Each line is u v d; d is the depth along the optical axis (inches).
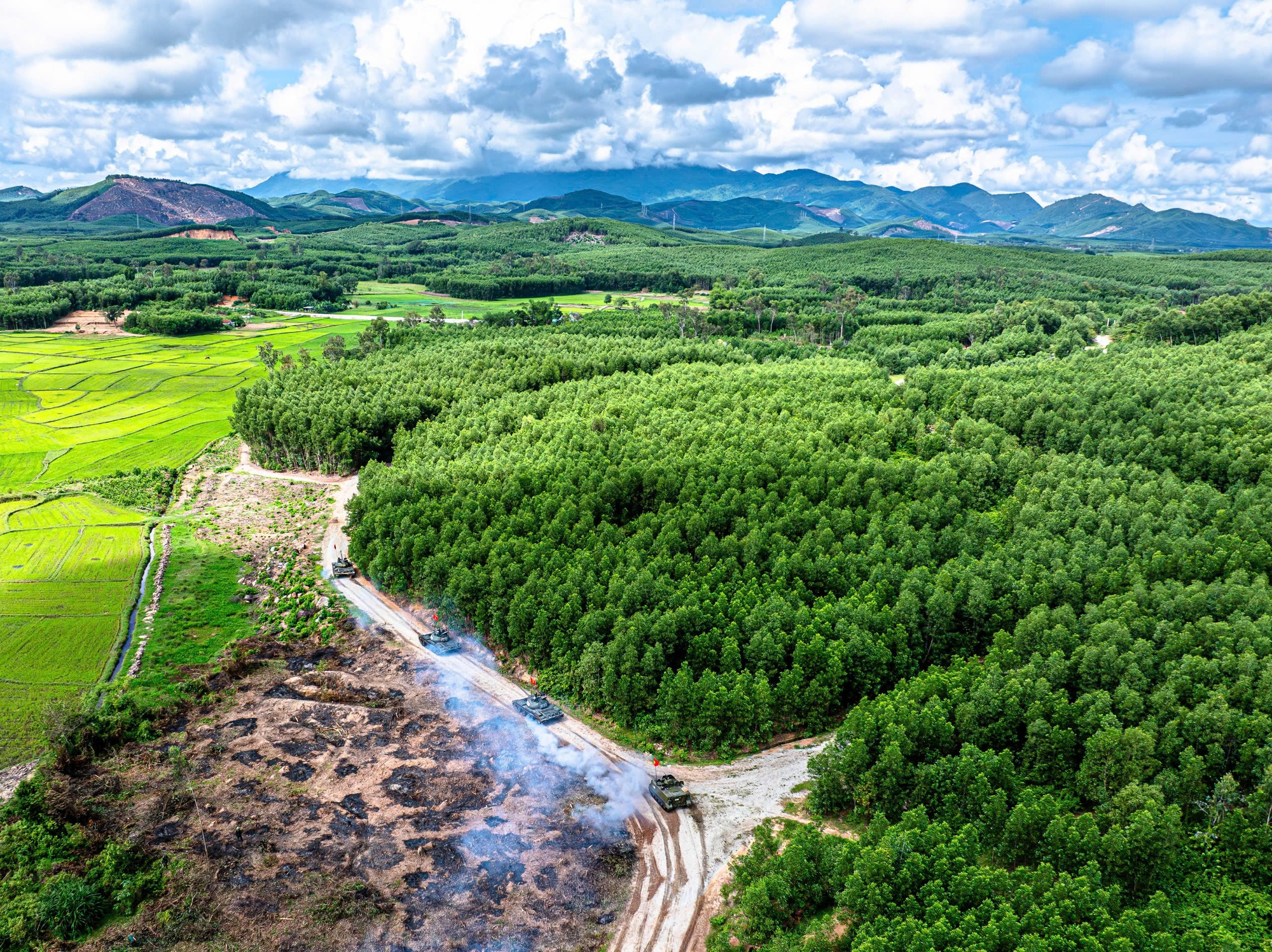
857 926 2733.8
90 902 2984.7
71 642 4785.9
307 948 2854.3
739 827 3398.1
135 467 7839.6
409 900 3046.3
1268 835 2952.8
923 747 3472.0
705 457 6230.3
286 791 3636.8
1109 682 3789.4
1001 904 2615.7
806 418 7470.5
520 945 2854.3
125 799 3567.9
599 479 5954.7
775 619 4205.2
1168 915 2610.7
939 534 5344.5
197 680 4451.3
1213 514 5408.5
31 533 6284.5
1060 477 6141.7
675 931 2903.5
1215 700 3457.2
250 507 7066.9
